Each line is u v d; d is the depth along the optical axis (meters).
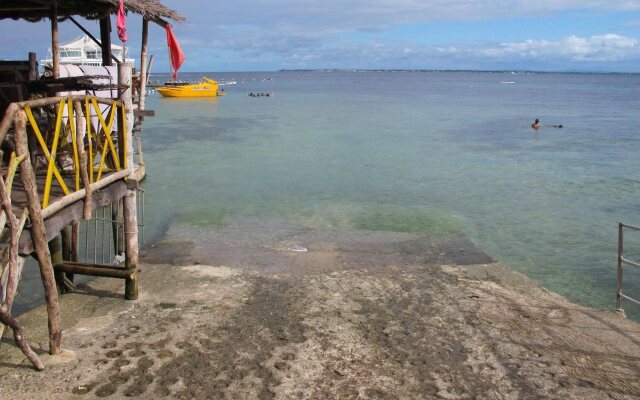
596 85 161.25
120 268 8.70
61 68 12.55
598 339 7.36
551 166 24.41
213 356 6.82
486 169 23.75
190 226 14.62
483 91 107.00
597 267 12.23
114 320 7.86
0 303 5.58
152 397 5.87
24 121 5.43
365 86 137.62
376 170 23.44
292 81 199.62
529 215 16.45
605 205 17.73
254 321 7.96
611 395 5.96
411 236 13.68
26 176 5.56
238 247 12.38
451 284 9.86
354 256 11.78
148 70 12.65
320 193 19.09
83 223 14.55
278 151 28.33
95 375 6.25
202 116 46.47
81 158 6.66
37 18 11.16
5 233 5.75
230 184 20.38
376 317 8.22
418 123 42.22
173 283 9.62
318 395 5.99
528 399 5.93
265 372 6.46
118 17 9.01
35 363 6.18
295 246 12.59
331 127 39.12
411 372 6.53
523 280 10.25
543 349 7.09
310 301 8.84
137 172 19.69
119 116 8.26
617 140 32.62
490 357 6.90
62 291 9.11
